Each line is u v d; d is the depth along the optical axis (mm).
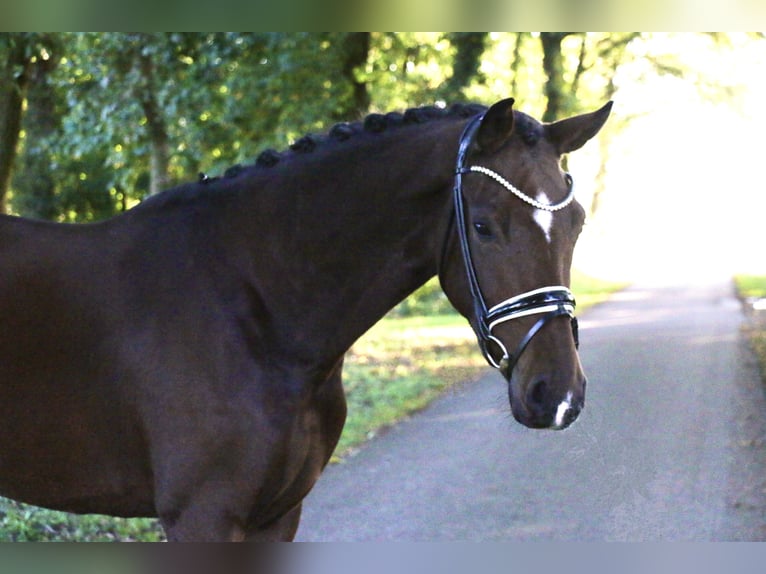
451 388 9156
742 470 5648
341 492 5387
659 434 6648
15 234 2705
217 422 2445
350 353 10977
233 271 2590
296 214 2578
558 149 2408
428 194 2477
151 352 2518
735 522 4672
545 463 5988
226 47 9094
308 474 2600
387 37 11766
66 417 2566
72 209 15867
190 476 2453
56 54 7992
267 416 2461
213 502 2447
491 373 10086
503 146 2318
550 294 2199
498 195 2266
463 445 6598
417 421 7508
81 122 9820
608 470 5742
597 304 18734
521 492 5320
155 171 10234
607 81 19078
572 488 5379
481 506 5043
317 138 2654
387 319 15922
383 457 6258
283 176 2619
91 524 4293
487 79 13273
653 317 15570
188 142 9859
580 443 6461
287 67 9523
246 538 2600
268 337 2555
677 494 5199
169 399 2477
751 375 9117
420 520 4781
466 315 2395
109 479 2605
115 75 9391
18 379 2572
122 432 2557
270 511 2596
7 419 2584
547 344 2186
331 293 2564
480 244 2275
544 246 2217
